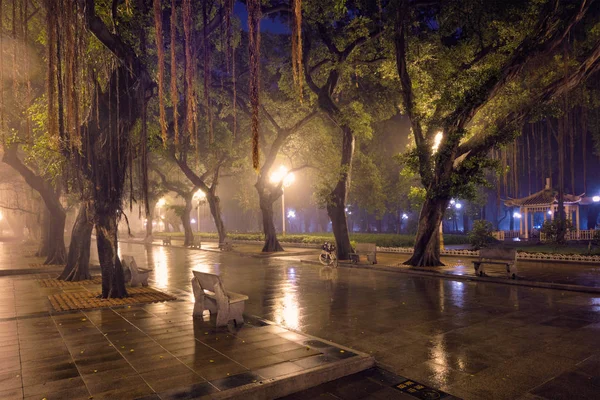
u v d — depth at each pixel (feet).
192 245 120.88
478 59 60.03
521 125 56.70
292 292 42.68
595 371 19.47
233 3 20.06
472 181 56.85
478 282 46.93
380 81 77.20
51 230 75.25
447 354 22.31
